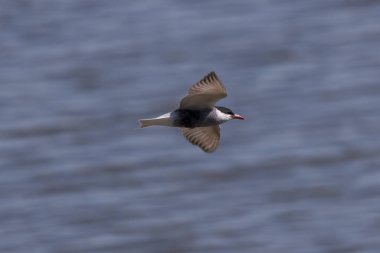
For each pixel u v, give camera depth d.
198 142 12.92
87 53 35.09
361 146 27.50
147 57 34.38
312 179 25.83
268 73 32.72
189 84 32.09
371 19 36.91
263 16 37.41
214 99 12.09
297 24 36.69
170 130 28.44
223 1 38.50
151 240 22.92
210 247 22.58
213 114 12.28
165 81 32.44
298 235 22.97
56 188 25.73
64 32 37.16
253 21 36.91
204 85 11.83
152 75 33.00
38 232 23.80
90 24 37.56
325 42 35.12
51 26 37.66
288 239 22.81
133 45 35.47
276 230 23.27
